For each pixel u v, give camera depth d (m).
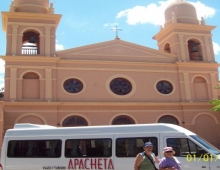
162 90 27.44
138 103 25.95
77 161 12.14
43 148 12.52
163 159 8.25
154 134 12.00
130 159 11.81
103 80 26.17
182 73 28.06
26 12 25.75
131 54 27.59
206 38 29.91
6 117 23.30
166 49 31.22
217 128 27.36
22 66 24.67
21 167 12.42
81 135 12.44
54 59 25.27
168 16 31.19
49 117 24.05
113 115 25.38
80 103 24.81
